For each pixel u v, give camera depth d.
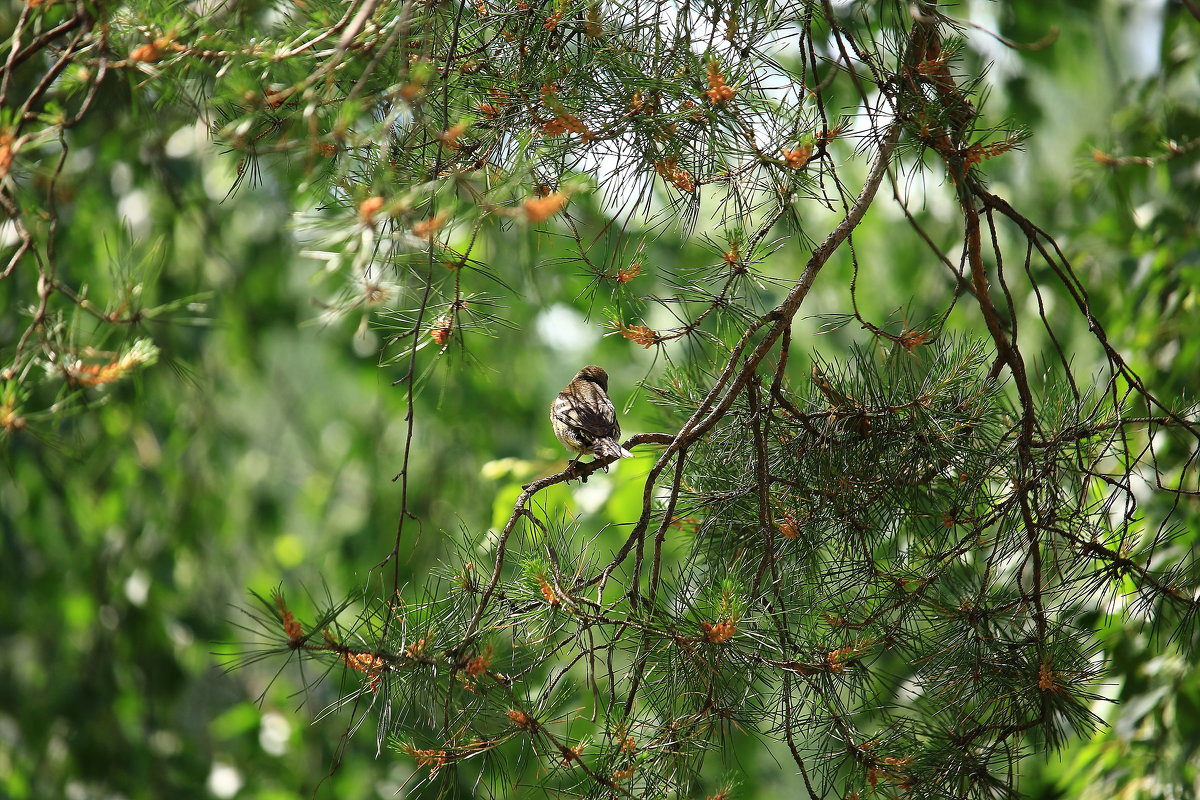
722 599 5.36
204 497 16.17
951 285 13.26
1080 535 6.21
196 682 19.00
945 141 6.22
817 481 6.45
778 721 5.72
